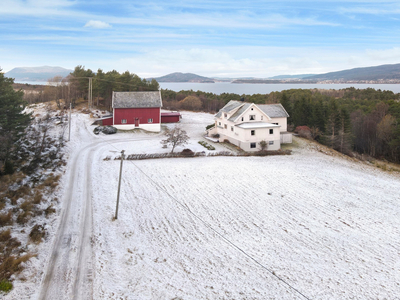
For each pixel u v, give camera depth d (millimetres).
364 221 28453
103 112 75000
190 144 53625
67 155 43250
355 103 105938
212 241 24094
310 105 73312
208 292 18516
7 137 35781
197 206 30016
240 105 55719
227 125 56781
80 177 35500
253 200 31859
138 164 41469
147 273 20078
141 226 25953
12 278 18406
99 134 56781
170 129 66688
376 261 22250
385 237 25719
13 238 22297
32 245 22000
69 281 18766
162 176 37344
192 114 92125
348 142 65250
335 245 24141
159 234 24844
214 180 36844
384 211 30938
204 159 45406
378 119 76125
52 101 88375
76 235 23875
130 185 34125
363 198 34062
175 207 29594
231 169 40906
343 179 40219
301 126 68188
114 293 18016
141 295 18000
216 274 20188
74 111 73688
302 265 21438
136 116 61844
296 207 30703
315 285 19453
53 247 22141
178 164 42156
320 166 45844
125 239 23938
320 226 27078
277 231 25922
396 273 20938
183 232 25266
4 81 38344
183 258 21797
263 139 52000
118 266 20609
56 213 26984
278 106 61656
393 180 44344
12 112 37250
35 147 44062
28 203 27672
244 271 20562
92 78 80188
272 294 18516
